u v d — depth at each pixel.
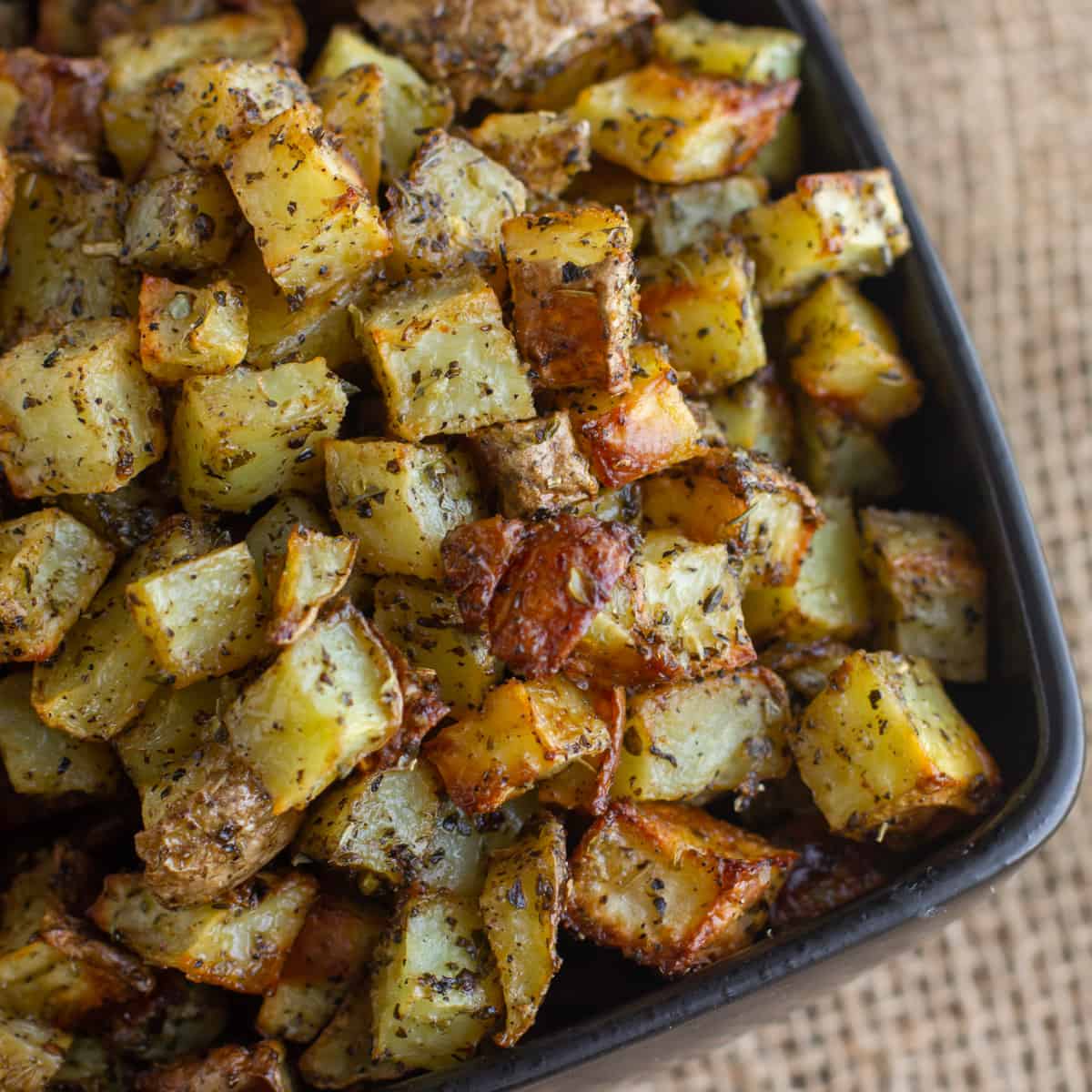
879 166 0.42
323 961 0.39
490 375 0.38
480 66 0.42
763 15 0.43
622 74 0.43
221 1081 0.38
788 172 0.43
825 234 0.41
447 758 0.38
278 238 0.38
